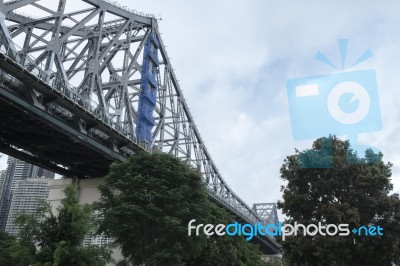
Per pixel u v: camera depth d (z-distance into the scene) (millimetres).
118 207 29594
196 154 81062
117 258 42531
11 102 34656
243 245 54750
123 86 55344
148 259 29703
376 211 30234
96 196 50031
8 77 35156
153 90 63562
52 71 39719
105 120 45750
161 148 65938
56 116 39375
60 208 25047
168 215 30391
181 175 31984
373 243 29000
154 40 65875
